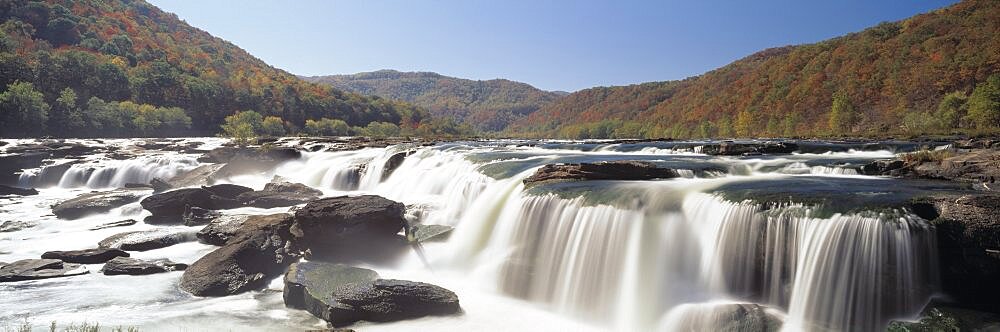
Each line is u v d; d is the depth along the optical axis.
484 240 18.17
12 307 13.31
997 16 128.25
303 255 17.55
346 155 42.25
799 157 28.78
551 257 15.50
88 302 13.73
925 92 109.88
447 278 16.17
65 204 26.02
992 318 9.44
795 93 147.38
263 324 12.38
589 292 14.02
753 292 12.30
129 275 15.91
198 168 38.94
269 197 26.25
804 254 11.48
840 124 105.88
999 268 10.05
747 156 30.23
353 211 17.22
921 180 17.62
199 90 122.69
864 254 10.77
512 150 36.50
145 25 180.38
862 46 153.25
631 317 13.02
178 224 23.23
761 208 12.62
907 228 10.57
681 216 13.99
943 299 10.53
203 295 14.27
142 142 58.22
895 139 45.03
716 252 13.00
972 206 10.66
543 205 16.53
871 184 16.22
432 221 21.52
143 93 113.94
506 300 14.56
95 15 151.12
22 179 40.16
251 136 85.69
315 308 12.86
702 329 11.09
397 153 34.94
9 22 114.06
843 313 10.81
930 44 132.00
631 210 14.24
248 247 15.80
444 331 12.07
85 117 89.38
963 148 28.45
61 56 103.31
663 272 13.35
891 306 10.55
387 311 12.50
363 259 17.08
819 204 12.12
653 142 46.47
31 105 78.31
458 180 25.41
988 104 68.56
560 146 41.56
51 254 17.33
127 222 23.56
